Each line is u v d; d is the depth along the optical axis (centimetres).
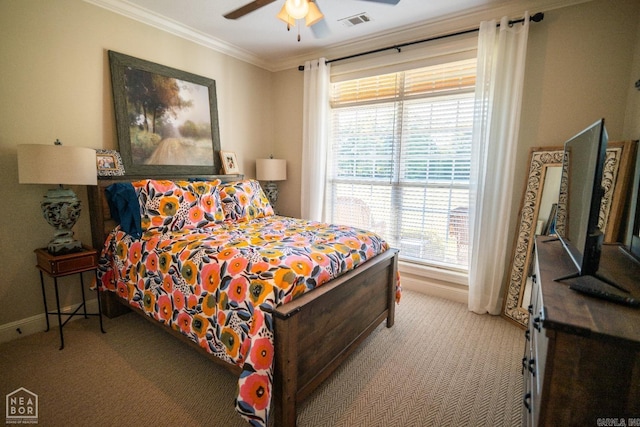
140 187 229
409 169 321
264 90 405
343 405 162
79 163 202
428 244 317
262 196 315
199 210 249
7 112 208
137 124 273
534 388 110
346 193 369
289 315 133
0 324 214
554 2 232
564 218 149
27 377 179
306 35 318
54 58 226
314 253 176
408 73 313
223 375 184
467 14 267
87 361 195
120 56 259
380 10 264
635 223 152
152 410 156
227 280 154
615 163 198
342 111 363
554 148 235
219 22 290
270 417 155
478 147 263
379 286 224
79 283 251
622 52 213
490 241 264
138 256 209
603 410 79
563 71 234
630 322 80
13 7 206
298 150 402
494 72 252
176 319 180
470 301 275
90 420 149
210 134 336
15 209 217
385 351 212
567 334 80
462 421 152
